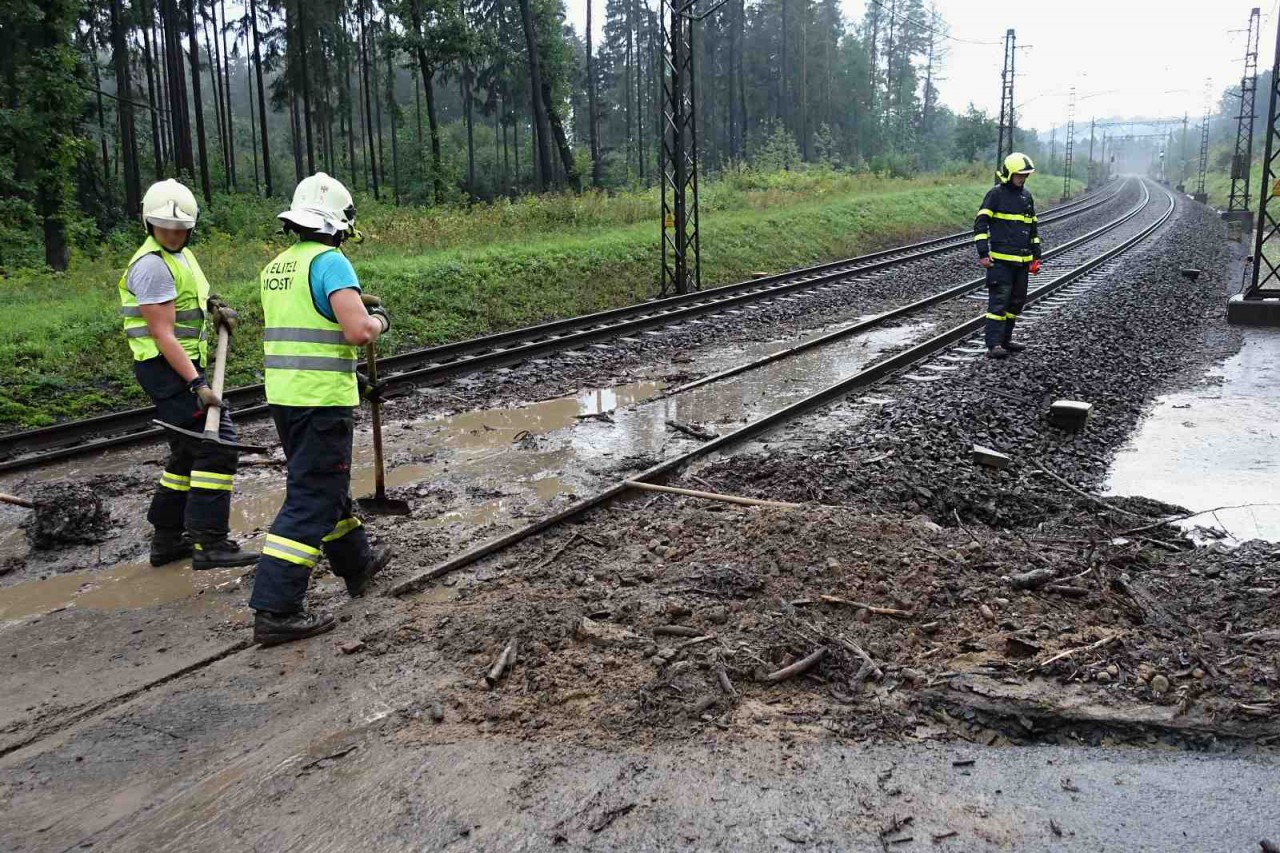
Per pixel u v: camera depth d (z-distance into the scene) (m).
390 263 14.89
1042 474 6.79
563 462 6.70
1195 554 4.87
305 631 3.67
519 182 58.56
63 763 2.84
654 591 3.92
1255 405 9.04
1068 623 3.52
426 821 2.45
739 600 3.81
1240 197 52.44
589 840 2.35
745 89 71.50
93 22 38.03
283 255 3.77
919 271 19.98
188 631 3.96
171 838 2.43
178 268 4.57
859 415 7.86
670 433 7.50
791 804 2.48
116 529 5.53
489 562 4.59
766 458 6.22
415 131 58.62
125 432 8.16
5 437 7.43
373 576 4.27
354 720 3.02
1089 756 2.74
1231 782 2.58
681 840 2.34
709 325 13.23
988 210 9.99
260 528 5.43
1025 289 10.41
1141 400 9.49
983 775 2.62
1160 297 15.88
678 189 16.48
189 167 38.44
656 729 2.88
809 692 3.12
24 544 5.27
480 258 15.86
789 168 47.50
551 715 2.98
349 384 3.77
